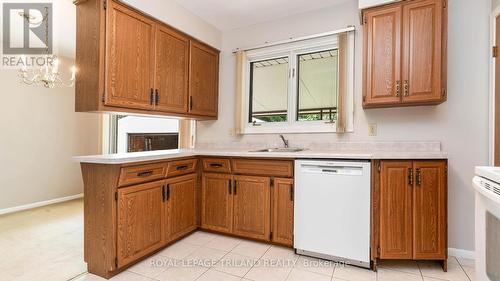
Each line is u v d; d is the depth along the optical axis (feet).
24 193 12.55
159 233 7.27
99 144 15.78
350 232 6.53
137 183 6.64
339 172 6.64
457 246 7.25
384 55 7.10
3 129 11.92
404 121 7.80
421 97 6.71
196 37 9.52
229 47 10.83
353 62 8.45
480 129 7.03
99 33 6.43
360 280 5.96
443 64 6.57
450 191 7.32
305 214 7.06
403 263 6.77
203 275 6.20
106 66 6.55
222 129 10.92
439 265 6.64
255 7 9.01
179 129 11.93
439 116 7.43
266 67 10.40
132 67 7.23
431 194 6.20
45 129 13.41
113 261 6.03
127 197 6.33
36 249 7.73
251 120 10.62
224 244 8.00
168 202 7.63
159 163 7.27
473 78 7.09
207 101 10.28
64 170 14.17
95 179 6.22
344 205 6.59
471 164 7.13
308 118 9.52
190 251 7.50
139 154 7.32
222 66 10.95
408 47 6.83
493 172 3.33
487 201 3.28
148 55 7.72
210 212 8.73
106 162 5.90
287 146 9.34
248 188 8.07
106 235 6.06
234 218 8.30
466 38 7.14
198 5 8.89
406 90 6.84
